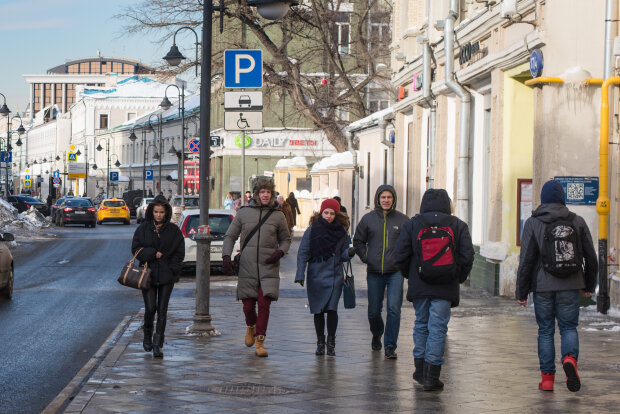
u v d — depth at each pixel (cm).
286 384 1441
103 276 3816
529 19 2680
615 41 2353
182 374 1530
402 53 4459
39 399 1416
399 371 1563
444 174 3734
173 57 6291
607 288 2323
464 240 1416
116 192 18650
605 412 1224
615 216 2362
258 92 2220
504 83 2891
